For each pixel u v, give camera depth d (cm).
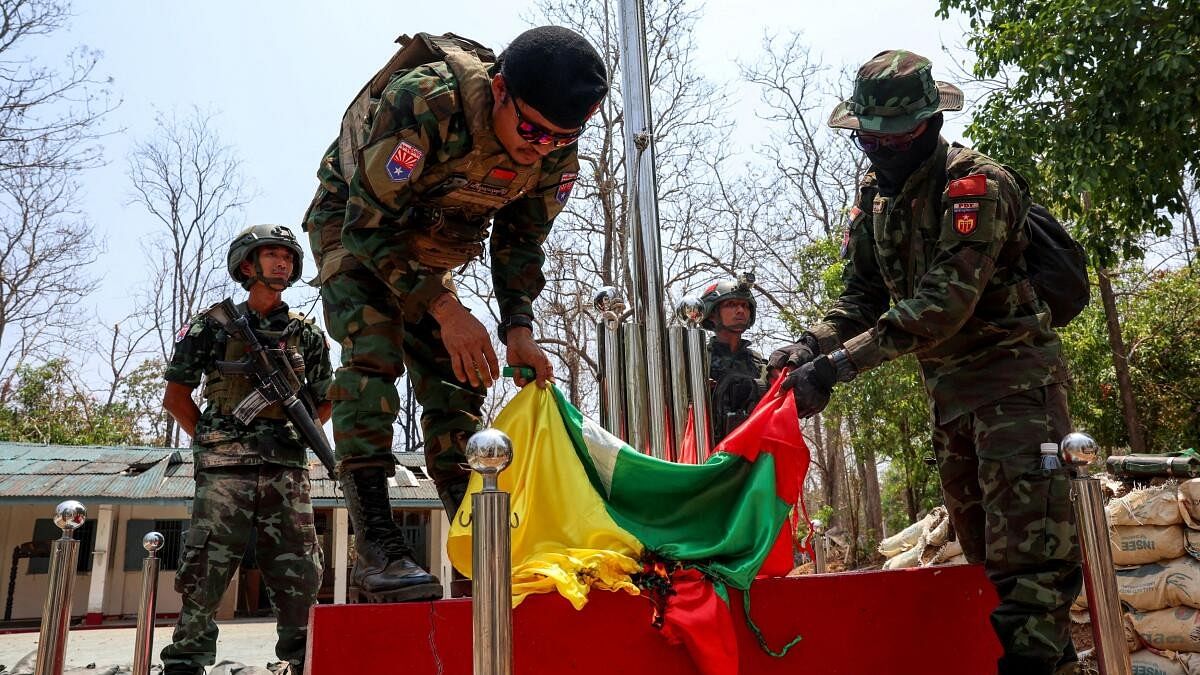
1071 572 280
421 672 205
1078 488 215
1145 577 594
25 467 1491
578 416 262
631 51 366
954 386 303
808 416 281
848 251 354
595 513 237
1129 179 926
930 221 307
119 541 1543
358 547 250
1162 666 581
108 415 2561
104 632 1105
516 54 244
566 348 2083
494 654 160
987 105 1016
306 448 517
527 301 288
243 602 1462
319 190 291
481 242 287
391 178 241
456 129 251
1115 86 898
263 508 491
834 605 253
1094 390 1364
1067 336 1333
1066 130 934
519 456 249
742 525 246
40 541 1540
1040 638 272
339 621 203
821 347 330
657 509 248
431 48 264
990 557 286
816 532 589
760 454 260
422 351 296
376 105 264
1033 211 321
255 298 523
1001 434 286
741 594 239
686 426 342
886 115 298
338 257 272
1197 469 623
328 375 552
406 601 229
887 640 261
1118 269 1568
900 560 789
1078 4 905
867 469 2161
